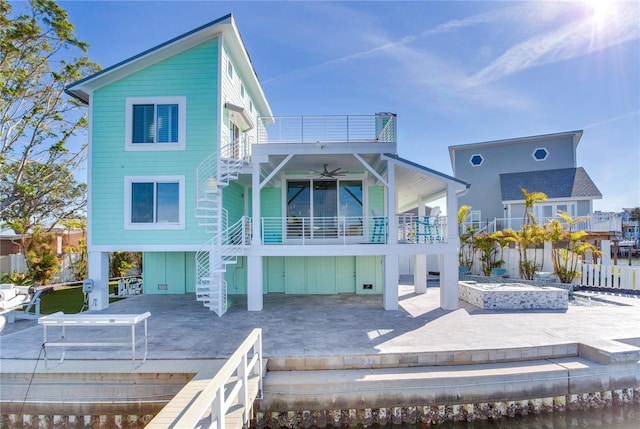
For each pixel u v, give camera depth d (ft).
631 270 43.62
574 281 47.88
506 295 34.60
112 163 36.70
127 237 36.47
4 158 60.44
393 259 34.35
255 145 35.19
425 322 29.07
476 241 56.24
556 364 21.43
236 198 43.34
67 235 74.49
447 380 19.53
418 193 47.09
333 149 34.99
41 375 19.12
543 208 67.72
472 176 79.46
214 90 36.65
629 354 20.92
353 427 18.99
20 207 67.51
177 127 36.76
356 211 45.27
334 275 45.68
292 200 45.29
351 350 21.84
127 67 36.27
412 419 19.31
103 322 19.06
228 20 35.50
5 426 19.20
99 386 19.07
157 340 24.41
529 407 20.12
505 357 21.91
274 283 45.91
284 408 18.78
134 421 18.85
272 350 21.93
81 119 67.67
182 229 36.47
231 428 13.84
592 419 20.34
